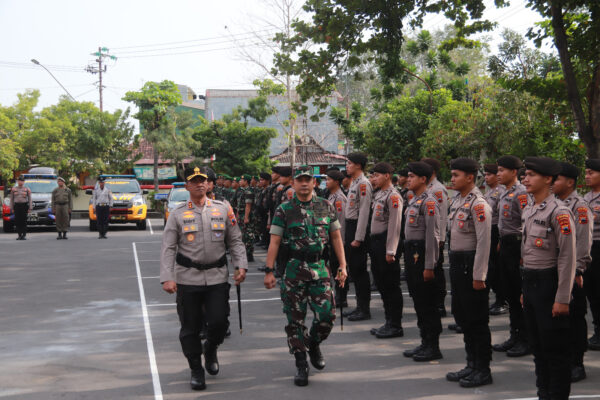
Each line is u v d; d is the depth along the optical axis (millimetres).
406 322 7344
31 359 5781
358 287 7523
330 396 4695
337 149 40812
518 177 7344
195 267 4984
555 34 9344
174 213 5070
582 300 4953
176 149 32594
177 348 6191
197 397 4695
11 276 11125
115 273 11547
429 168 5805
